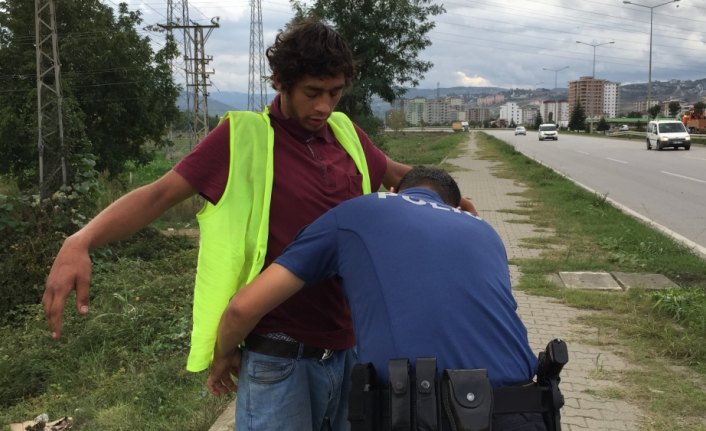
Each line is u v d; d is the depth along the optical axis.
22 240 8.24
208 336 1.93
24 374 5.00
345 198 2.03
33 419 4.12
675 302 5.37
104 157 21.59
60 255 1.73
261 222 1.91
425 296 1.57
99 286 7.22
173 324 5.73
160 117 23.53
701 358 4.33
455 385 1.45
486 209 12.23
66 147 12.69
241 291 1.77
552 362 1.59
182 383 4.40
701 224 10.35
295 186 1.94
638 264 7.29
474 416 1.41
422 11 21.56
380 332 1.58
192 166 1.88
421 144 53.69
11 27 21.44
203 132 41.78
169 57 23.72
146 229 11.36
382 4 21.22
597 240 8.86
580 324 5.18
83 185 10.05
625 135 55.91
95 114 21.91
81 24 21.56
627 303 5.69
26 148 20.53
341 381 2.13
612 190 15.26
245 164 1.91
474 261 1.66
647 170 20.72
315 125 1.94
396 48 22.02
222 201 1.89
